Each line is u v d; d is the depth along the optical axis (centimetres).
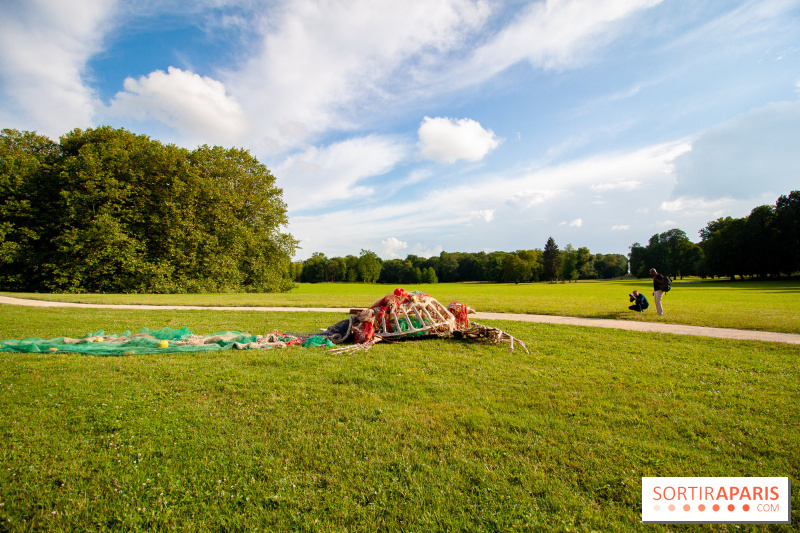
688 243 9606
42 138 3794
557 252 12531
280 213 4597
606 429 488
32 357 791
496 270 13700
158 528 314
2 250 3094
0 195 3225
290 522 322
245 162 4394
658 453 429
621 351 928
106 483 366
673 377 715
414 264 16200
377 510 336
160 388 622
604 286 7219
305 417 517
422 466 399
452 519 325
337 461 411
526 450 436
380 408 549
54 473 378
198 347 909
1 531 302
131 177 3434
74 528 312
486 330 1041
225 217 3884
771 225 6675
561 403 575
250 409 543
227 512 333
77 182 3212
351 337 1085
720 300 2625
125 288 3325
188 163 3747
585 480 381
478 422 501
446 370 751
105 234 3133
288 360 817
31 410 520
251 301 2389
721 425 503
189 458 412
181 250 3544
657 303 1584
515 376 713
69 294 2794
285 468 395
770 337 1114
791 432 484
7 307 1752
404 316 1080
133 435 459
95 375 680
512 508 338
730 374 733
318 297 2912
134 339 961
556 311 1728
